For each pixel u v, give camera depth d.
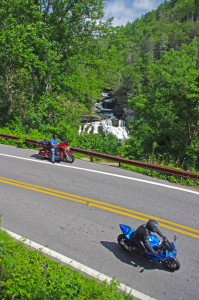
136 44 159.88
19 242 6.23
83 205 8.62
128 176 11.27
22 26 16.44
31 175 11.03
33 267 5.15
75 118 21.12
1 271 4.78
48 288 4.68
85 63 20.25
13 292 4.25
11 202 8.66
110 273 5.77
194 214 8.30
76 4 17.25
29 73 20.36
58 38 19.61
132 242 6.25
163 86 16.78
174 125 18.66
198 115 15.85
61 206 8.51
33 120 18.17
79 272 5.66
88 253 6.36
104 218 7.88
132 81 65.62
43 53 18.30
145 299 5.11
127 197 9.27
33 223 7.48
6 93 24.45
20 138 15.13
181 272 5.89
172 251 5.68
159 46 106.06
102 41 20.06
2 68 21.53
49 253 6.20
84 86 20.69
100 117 54.12
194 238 7.06
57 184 10.20
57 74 19.94
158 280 5.64
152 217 8.02
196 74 15.26
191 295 5.27
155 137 18.77
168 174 11.34
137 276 5.73
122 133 44.62
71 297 4.66
